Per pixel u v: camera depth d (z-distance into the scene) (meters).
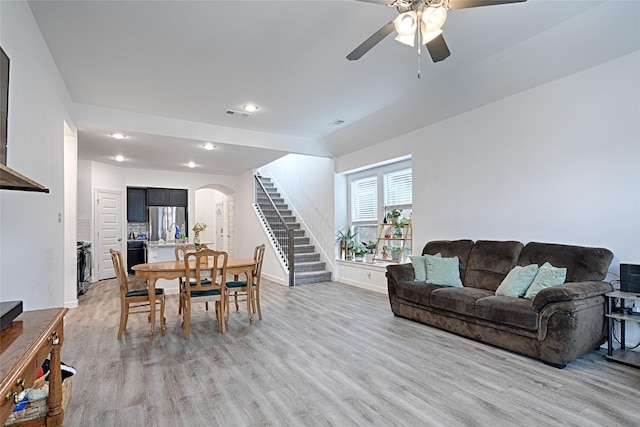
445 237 4.79
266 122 5.52
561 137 3.51
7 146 2.02
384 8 2.61
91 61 3.39
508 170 4.01
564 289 2.76
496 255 3.88
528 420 2.06
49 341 1.66
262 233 7.81
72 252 4.97
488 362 2.92
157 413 2.17
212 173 9.07
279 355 3.12
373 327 3.95
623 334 2.99
